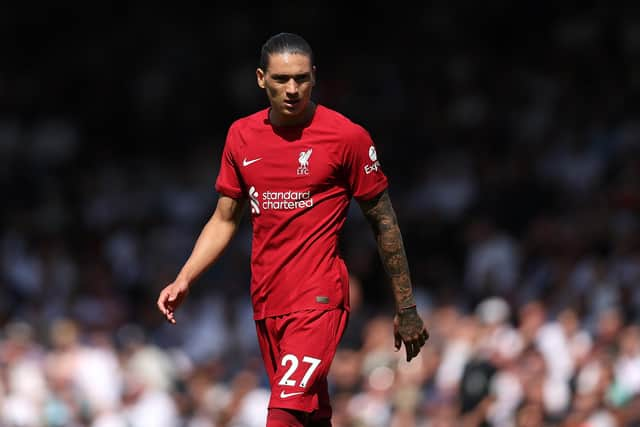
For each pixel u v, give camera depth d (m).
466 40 73.75
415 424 43.75
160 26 80.56
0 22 82.75
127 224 64.69
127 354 48.47
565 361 43.91
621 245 50.31
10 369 45.81
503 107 68.00
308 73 20.47
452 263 58.31
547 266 52.19
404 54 74.00
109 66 79.19
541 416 41.91
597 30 70.50
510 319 48.09
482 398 42.72
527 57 71.50
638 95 64.44
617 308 47.28
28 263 60.16
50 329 52.34
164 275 55.22
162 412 45.22
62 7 83.81
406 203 63.12
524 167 60.06
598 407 40.41
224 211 21.80
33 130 76.31
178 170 70.75
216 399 45.75
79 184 70.75
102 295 57.03
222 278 56.31
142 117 76.12
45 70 80.19
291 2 78.88
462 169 63.16
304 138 20.98
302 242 21.05
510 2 73.81
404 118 69.00
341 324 21.23
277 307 21.16
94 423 45.06
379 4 76.81
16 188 70.94
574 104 65.56
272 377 21.47
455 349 46.00
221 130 74.88
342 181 21.19
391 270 21.34
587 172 59.53
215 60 77.44
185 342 53.38
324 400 21.20
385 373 44.94
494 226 58.19
